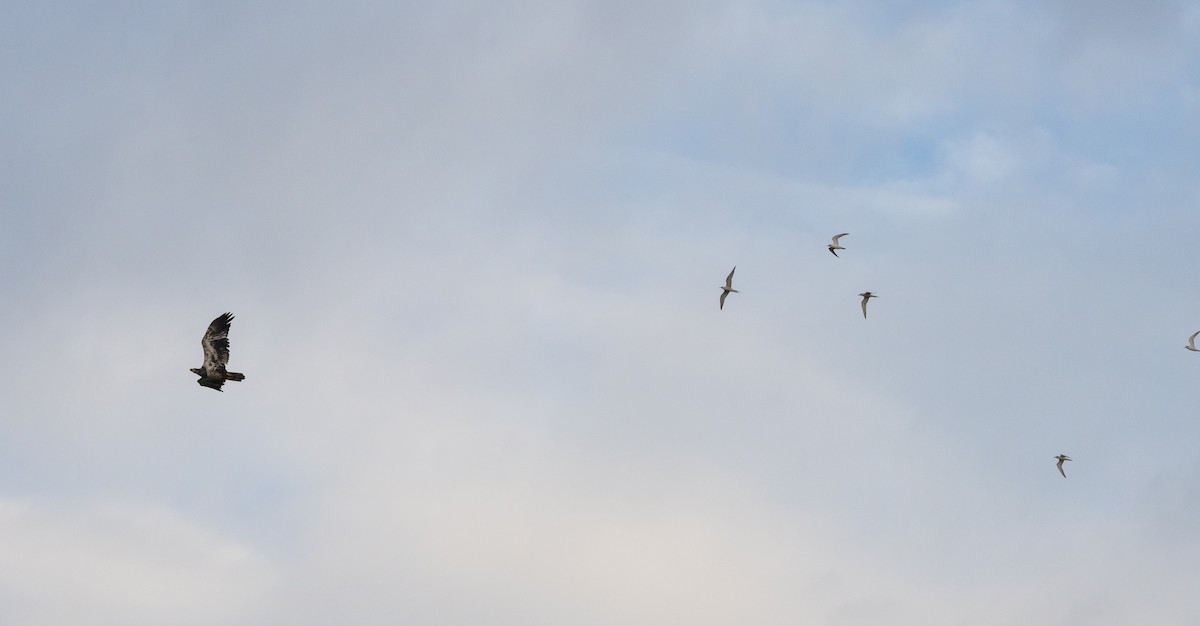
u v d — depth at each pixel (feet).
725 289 391.65
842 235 377.71
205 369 253.85
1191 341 384.88
